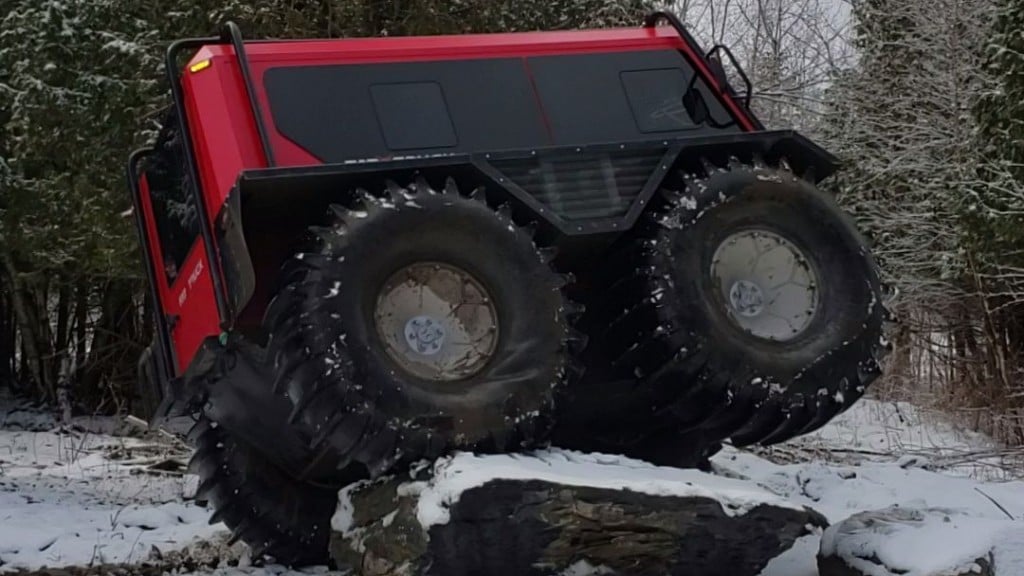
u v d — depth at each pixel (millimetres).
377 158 5656
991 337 15422
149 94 13328
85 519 8102
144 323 22000
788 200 5742
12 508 8555
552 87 6062
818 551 5262
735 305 5605
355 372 4844
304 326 4879
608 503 4516
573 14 15438
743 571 4762
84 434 17188
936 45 16250
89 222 14328
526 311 5195
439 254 5141
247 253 4957
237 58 5586
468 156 5414
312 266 4957
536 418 5082
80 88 13469
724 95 6383
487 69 5980
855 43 19125
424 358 5062
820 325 5637
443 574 4461
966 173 14648
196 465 6844
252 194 5188
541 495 4449
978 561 4594
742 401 5422
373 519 5004
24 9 13922
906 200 16828
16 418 20953
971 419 15031
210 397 6188
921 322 18047
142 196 7328
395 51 5863
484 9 14375
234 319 5223
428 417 4891
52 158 14375
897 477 7844
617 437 6324
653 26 6590
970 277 15758
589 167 5652
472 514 4379
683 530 4602
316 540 6770
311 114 5637
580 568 4586
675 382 5512
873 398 18469
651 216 5707
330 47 5770
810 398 5461
